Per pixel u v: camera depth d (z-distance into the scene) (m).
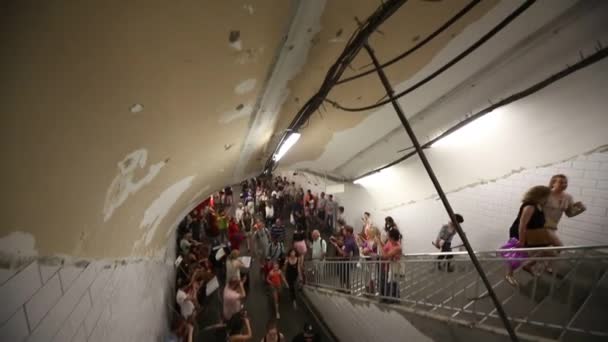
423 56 3.54
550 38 3.43
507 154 4.98
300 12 2.14
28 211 1.44
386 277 5.07
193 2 1.52
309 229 12.45
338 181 10.43
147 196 3.26
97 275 2.41
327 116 4.86
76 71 1.36
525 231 3.92
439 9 2.72
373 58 2.40
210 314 7.65
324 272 7.76
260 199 15.45
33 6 1.00
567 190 4.25
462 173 5.95
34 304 1.52
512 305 3.69
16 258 1.40
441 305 4.05
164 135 2.53
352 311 5.93
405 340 4.43
